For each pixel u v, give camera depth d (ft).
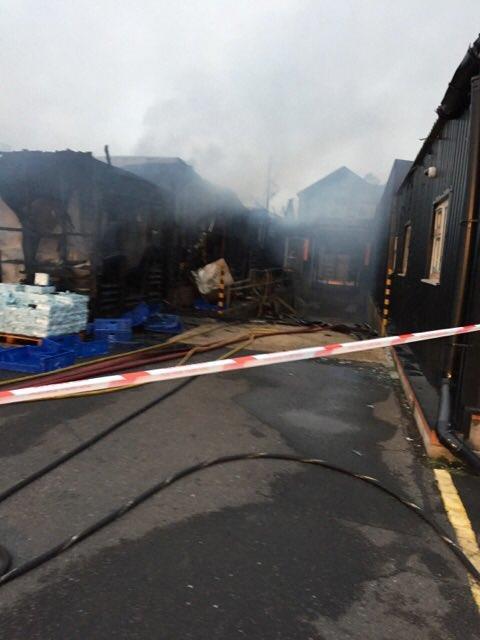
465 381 12.12
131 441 12.21
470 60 11.74
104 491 9.67
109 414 13.96
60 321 20.18
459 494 10.42
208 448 12.08
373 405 16.79
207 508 9.29
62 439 12.06
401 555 8.17
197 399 15.97
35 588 6.90
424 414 13.67
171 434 12.84
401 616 6.77
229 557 7.83
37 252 27.17
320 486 10.47
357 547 8.32
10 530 8.24
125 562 7.57
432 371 16.67
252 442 12.67
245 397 16.60
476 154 12.15
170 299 36.91
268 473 10.93
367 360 23.76
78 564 7.46
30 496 9.34
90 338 23.54
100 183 26.45
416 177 23.40
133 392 16.06
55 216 26.58
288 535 8.55
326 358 23.65
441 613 6.88
